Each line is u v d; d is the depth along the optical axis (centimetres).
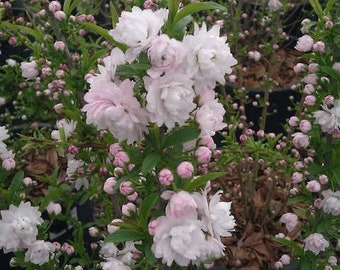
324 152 31
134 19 18
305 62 60
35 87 42
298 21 61
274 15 57
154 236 20
